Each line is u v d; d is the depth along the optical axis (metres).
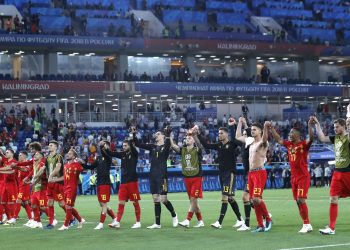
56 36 62.16
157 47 66.75
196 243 14.12
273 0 84.56
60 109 60.88
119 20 71.75
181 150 18.00
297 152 15.80
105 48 64.44
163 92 63.69
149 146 18.19
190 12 77.31
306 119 67.38
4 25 65.69
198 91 65.12
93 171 45.47
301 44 72.56
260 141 16.25
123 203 18.53
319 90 69.56
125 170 18.42
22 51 64.25
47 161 19.22
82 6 74.00
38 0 71.62
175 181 48.94
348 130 14.73
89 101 61.75
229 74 74.25
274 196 36.66
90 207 29.81
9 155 21.62
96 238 15.77
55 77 61.53
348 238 14.34
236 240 14.48
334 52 74.12
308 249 12.53
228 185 17.31
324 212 23.25
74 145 52.78
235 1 82.56
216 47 69.00
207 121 61.59
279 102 69.00
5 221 21.78
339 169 15.06
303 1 86.50
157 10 76.19
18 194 21.25
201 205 29.06
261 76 69.81
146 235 16.11
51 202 19.16
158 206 18.05
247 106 67.81
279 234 15.49
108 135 55.75
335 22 84.19
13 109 56.66
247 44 70.06
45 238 16.16
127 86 62.38
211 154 53.66
